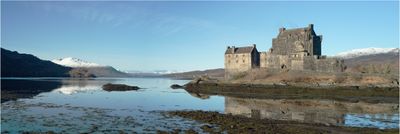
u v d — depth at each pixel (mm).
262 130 40438
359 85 102375
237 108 66688
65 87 136750
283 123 46438
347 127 43406
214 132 39219
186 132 39188
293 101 83312
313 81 111312
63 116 50562
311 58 131500
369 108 68125
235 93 110625
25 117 48781
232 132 39219
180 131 39844
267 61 144500
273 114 57625
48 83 172500
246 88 112375
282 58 139750
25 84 151750
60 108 60312
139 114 53719
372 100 86750
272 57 143250
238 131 39688
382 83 103688
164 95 99875
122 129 41000
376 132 40094
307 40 136500
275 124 45312
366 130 41406
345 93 97312
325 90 100062
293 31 141625
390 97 92875
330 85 104000
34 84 155125
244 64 144375
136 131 39906
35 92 100812
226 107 68375
